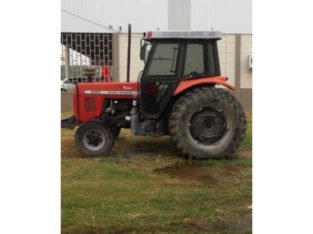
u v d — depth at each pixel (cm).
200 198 454
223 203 443
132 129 615
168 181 509
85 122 603
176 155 618
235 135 592
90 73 756
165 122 611
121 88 624
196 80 599
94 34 1225
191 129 592
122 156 611
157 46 599
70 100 1103
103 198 451
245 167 563
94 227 385
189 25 1280
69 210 419
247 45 1227
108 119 627
